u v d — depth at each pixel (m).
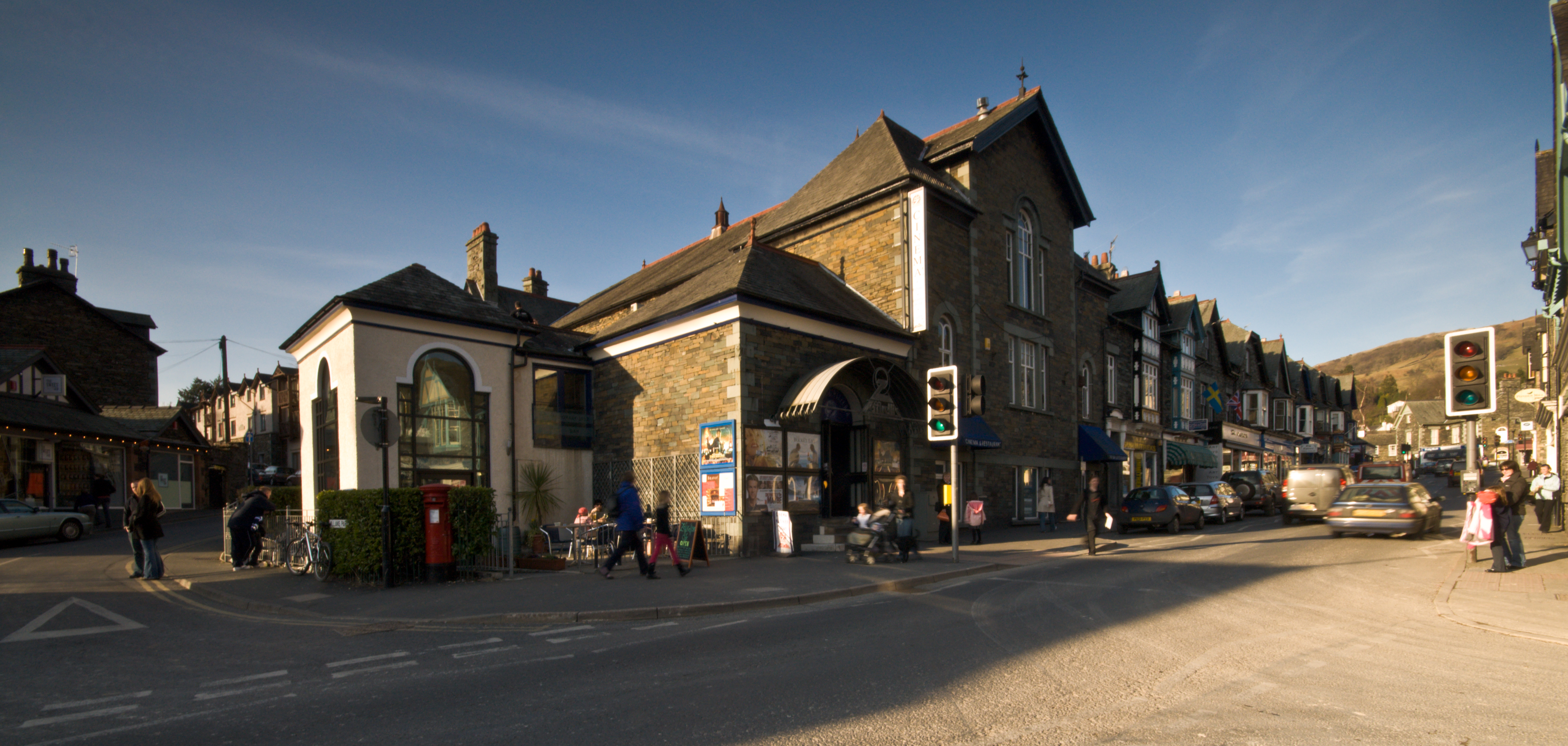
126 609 9.91
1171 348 37.19
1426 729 4.96
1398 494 17.62
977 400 13.28
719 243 26.33
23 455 25.20
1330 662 6.75
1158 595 10.37
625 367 18.17
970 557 14.88
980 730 4.93
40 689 6.11
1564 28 12.59
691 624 8.74
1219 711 5.35
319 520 12.27
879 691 5.82
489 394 16.61
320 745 4.75
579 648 7.45
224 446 39.69
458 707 5.50
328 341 15.88
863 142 23.55
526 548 13.87
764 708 5.39
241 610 9.91
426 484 15.30
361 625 8.66
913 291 19.89
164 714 5.43
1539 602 9.45
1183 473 38.56
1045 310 25.78
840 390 18.06
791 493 16.06
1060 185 27.38
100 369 38.09
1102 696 5.71
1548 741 4.74
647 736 4.83
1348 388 74.12
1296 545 16.83
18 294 35.66
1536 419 31.22
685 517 16.17
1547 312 21.55
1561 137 14.09
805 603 10.22
